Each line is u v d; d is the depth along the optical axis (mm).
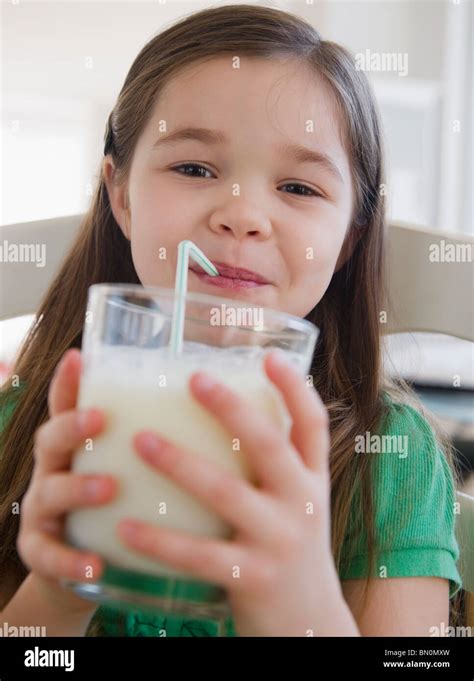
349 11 3232
